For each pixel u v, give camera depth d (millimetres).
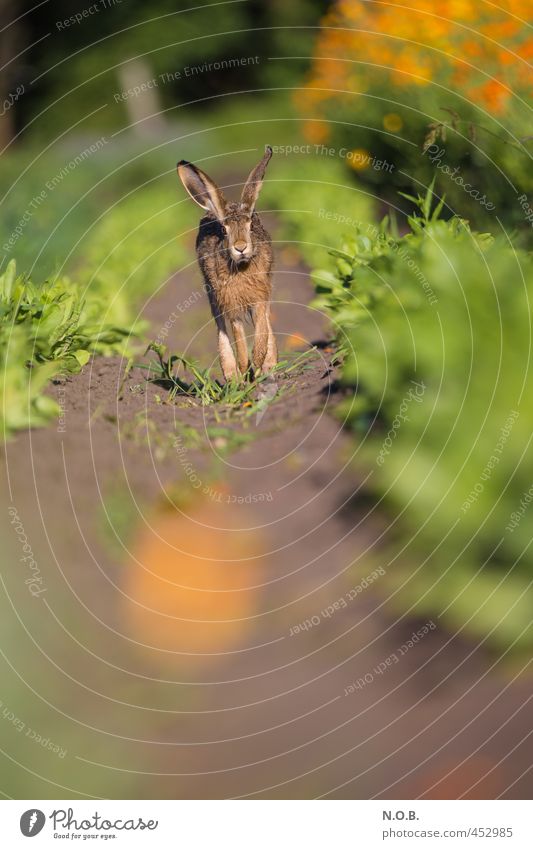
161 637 7078
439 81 19141
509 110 15523
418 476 7762
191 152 42000
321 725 6121
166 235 26516
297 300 17750
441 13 19047
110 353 13266
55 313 11703
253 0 53188
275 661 6758
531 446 7586
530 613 6762
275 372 12648
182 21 51312
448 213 17859
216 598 7484
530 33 16359
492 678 6359
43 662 6762
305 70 52625
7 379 9727
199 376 12117
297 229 23375
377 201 24453
